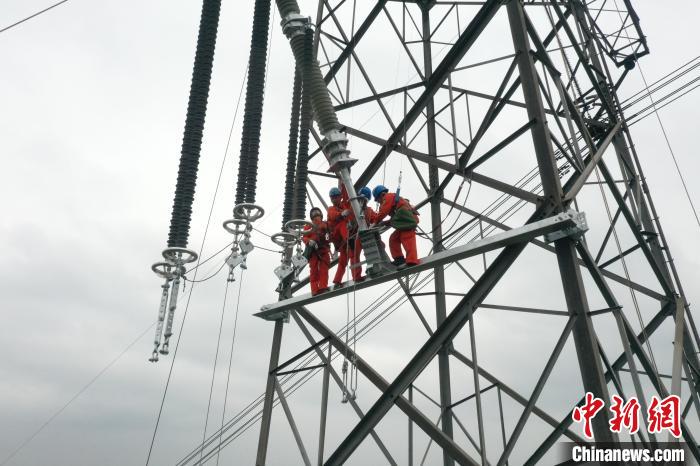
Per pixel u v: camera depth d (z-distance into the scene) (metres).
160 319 7.16
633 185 16.27
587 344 8.16
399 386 9.58
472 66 11.40
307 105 9.90
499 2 10.98
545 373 8.23
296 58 10.34
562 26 14.53
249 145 8.25
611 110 15.31
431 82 12.10
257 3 8.89
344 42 14.05
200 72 8.04
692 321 14.61
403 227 9.88
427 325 13.93
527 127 9.97
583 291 8.52
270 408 11.38
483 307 10.71
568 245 8.83
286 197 9.44
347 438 9.78
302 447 10.50
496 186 10.95
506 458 7.84
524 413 8.05
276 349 12.03
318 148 13.79
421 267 9.87
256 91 8.49
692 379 13.29
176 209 7.52
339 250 11.16
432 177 15.50
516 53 10.52
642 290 14.66
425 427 9.09
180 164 7.71
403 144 12.48
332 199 11.22
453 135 11.68
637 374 8.47
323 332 11.49
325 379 11.12
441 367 13.77
